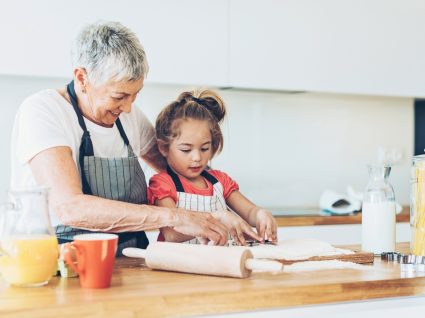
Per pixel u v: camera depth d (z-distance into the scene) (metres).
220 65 2.86
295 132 3.33
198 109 2.20
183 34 2.80
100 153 1.90
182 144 2.15
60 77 2.64
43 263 1.24
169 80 2.79
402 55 3.19
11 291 1.21
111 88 1.78
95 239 1.23
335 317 1.30
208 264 1.35
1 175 2.76
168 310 1.16
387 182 1.76
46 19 2.59
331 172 3.42
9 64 2.56
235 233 1.69
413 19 3.20
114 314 1.12
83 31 1.78
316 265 1.50
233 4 2.87
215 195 2.14
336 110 3.42
